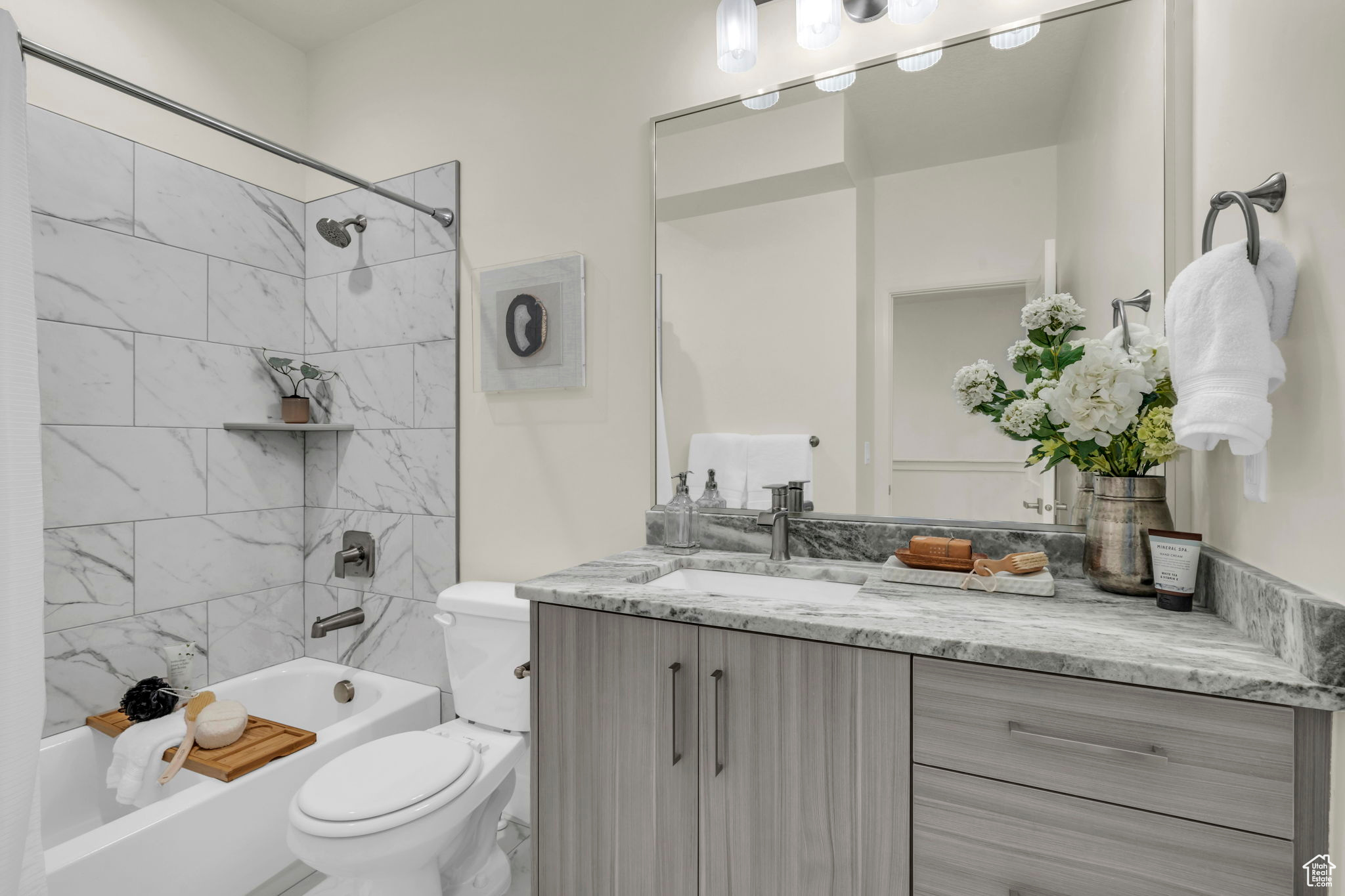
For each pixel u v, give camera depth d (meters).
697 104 1.73
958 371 1.44
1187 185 1.25
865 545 1.52
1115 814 0.84
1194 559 1.05
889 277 1.50
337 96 2.42
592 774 1.24
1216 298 0.85
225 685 2.16
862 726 0.99
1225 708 0.78
